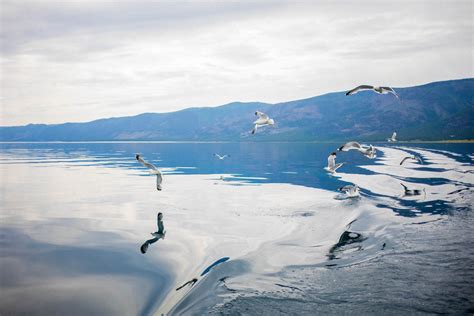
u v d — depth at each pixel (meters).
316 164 78.56
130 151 155.12
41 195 38.94
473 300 15.17
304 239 23.02
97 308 14.30
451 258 19.53
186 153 133.25
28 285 16.30
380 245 21.75
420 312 14.36
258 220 27.58
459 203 32.84
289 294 15.84
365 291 16.09
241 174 58.88
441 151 121.44
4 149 182.12
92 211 30.88
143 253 20.50
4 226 26.03
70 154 130.50
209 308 14.57
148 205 33.22
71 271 17.88
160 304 14.76
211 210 30.94
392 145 184.12
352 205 32.38
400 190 40.53
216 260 19.53
